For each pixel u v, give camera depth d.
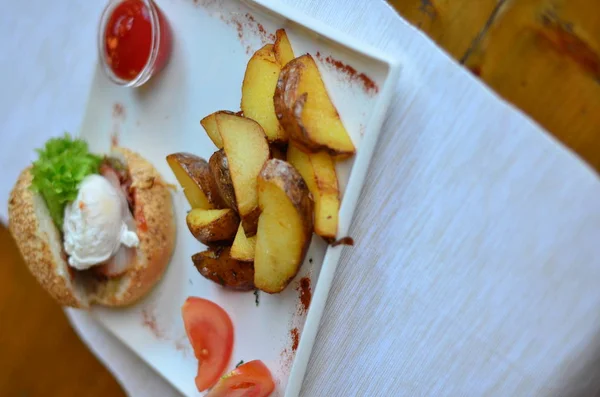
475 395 0.51
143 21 0.58
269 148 0.51
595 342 0.48
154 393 0.62
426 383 0.52
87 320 0.64
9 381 0.74
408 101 0.51
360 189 0.50
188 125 0.58
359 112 0.50
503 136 0.50
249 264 0.53
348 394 0.53
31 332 0.74
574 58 0.50
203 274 0.55
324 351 0.54
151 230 0.57
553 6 0.50
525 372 0.50
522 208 0.49
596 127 0.50
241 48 0.56
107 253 0.57
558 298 0.49
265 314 0.54
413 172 0.52
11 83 0.67
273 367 0.54
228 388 0.53
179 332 0.58
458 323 0.51
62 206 0.59
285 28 0.53
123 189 0.59
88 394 0.72
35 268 0.59
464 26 0.52
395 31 0.52
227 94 0.56
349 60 0.50
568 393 0.49
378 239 0.52
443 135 0.51
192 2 0.57
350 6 0.53
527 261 0.50
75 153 0.59
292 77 0.49
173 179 0.59
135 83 0.58
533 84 0.51
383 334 0.52
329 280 0.51
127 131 0.61
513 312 0.50
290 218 0.49
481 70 0.52
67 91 0.65
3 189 0.68
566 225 0.49
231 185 0.51
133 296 0.58
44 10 0.65
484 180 0.50
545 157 0.49
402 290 0.52
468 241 0.51
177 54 0.59
